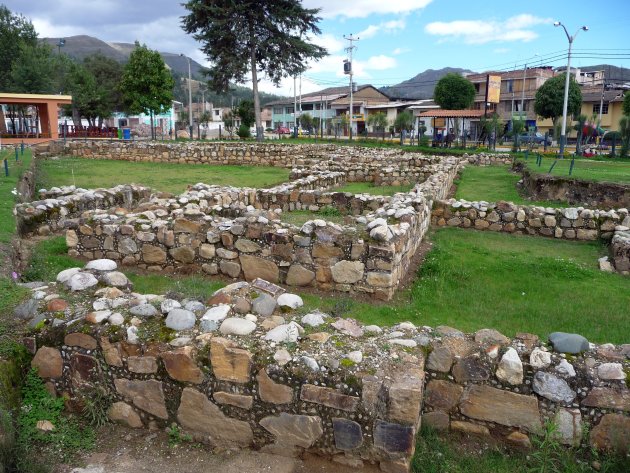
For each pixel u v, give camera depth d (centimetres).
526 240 891
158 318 326
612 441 277
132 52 3581
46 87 3878
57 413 315
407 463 270
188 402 298
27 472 268
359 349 296
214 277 632
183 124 6769
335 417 276
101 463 283
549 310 548
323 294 585
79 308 339
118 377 310
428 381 303
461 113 3647
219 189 1090
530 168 1638
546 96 3522
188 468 280
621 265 702
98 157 2308
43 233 791
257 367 283
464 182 1658
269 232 605
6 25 4144
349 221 836
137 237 656
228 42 3309
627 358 292
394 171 1612
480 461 285
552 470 275
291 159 2156
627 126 2623
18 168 1270
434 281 636
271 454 291
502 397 292
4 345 314
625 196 1199
